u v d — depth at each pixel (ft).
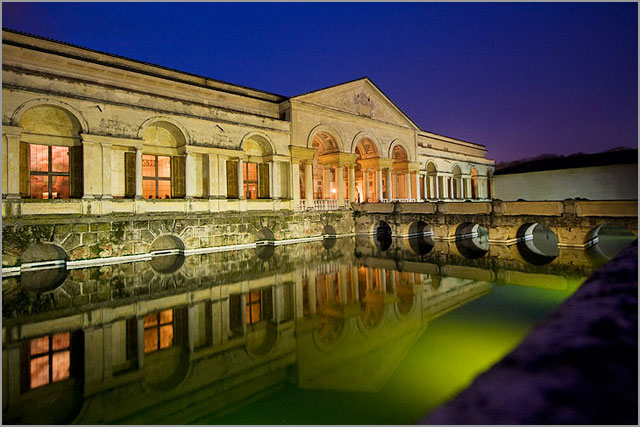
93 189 61.93
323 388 24.52
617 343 7.41
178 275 54.60
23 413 21.79
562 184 137.39
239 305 42.16
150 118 68.28
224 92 83.20
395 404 22.25
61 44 65.05
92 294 44.55
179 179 74.54
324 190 112.98
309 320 38.06
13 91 54.49
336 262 66.23
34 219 55.26
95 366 27.86
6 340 31.78
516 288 48.26
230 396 23.89
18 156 55.06
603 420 5.36
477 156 165.37
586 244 74.08
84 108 61.11
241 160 81.10
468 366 26.76
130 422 21.03
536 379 7.13
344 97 102.99
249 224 80.94
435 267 62.34
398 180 128.47
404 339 32.37
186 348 31.35
